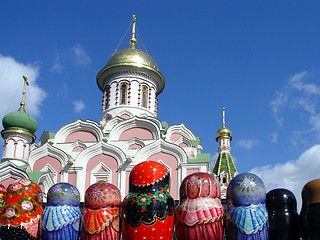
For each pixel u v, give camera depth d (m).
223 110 46.91
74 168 26.83
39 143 30.89
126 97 32.38
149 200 10.38
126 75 32.94
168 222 10.44
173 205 10.77
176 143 28.06
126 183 26.05
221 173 42.16
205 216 10.07
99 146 27.25
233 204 10.34
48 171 27.33
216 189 10.55
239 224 9.98
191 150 27.00
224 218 10.91
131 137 28.23
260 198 10.21
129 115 31.23
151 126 28.19
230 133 45.56
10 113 28.00
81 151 27.31
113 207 11.06
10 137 27.45
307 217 9.87
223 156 44.06
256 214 9.99
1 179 25.52
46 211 11.58
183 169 25.66
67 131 28.84
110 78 33.44
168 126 30.42
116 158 26.86
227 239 10.27
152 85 33.53
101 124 31.59
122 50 34.22
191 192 10.43
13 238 11.52
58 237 11.26
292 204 10.34
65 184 11.97
